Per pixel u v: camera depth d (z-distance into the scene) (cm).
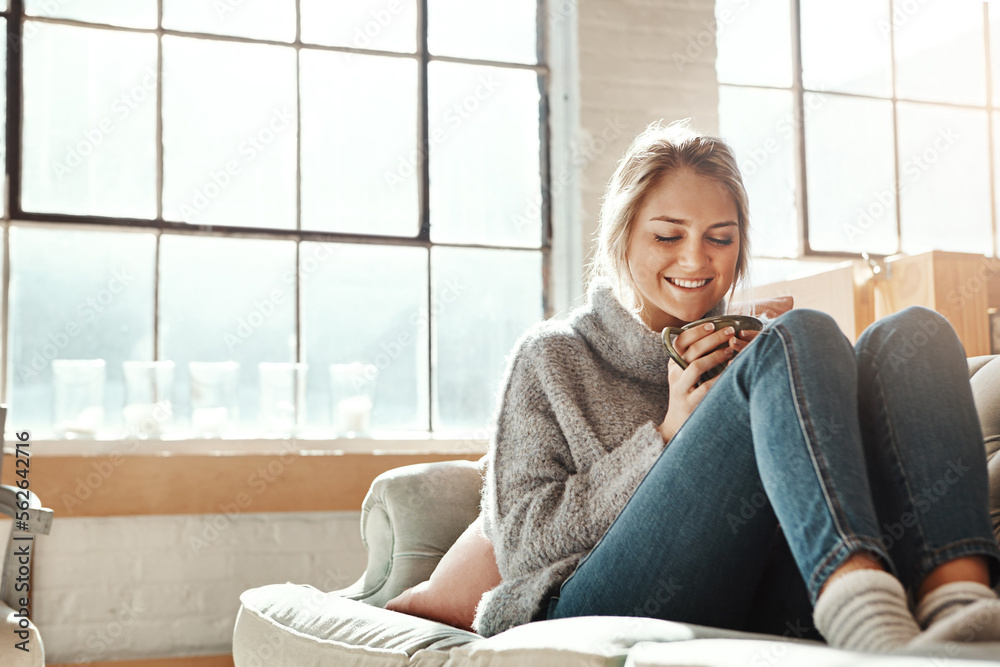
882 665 56
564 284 294
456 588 129
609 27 296
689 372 108
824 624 70
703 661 63
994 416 110
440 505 153
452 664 89
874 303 203
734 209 133
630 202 132
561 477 113
